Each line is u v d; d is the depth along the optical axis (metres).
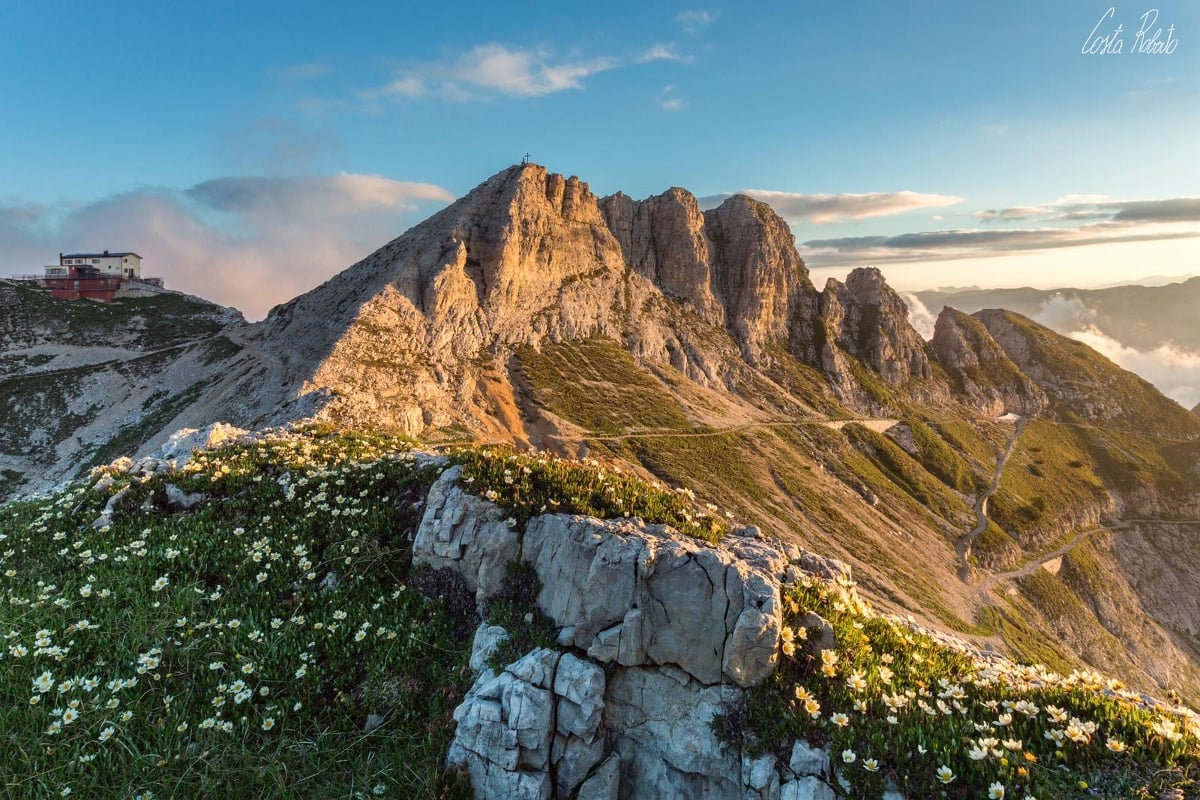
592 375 148.00
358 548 14.70
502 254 151.12
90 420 137.00
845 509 130.12
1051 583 133.00
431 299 136.12
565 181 180.12
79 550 15.61
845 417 176.50
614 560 11.66
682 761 10.77
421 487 16.34
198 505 17.39
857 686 10.91
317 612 13.13
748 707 10.83
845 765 9.59
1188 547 164.62
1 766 9.48
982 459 178.50
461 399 123.50
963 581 122.44
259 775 9.84
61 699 10.84
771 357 193.50
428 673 11.95
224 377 137.00
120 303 192.25
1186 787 8.76
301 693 11.45
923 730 10.13
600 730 10.92
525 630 11.82
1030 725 10.41
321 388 101.81
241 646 12.09
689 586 11.54
